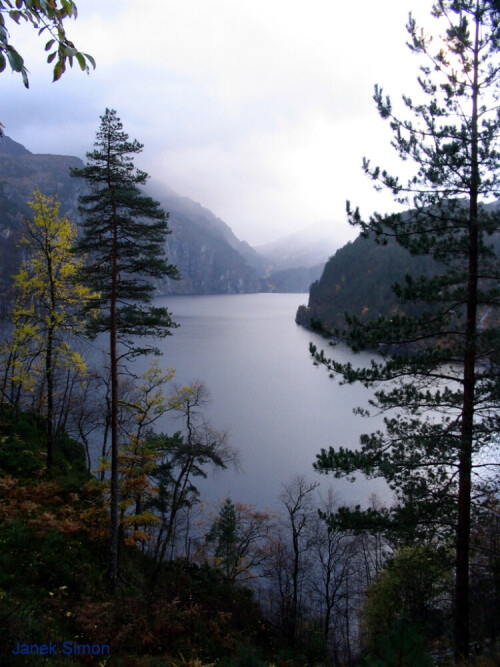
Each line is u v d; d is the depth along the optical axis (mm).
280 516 28953
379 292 111562
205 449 18594
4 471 16344
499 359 8844
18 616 7531
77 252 13625
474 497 9383
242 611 15836
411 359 9609
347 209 9984
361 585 23828
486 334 8875
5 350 19469
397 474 9555
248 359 80062
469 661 7898
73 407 29266
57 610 9555
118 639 9539
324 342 101812
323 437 42312
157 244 13539
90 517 15305
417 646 4711
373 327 9828
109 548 13875
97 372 30688
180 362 73562
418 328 9594
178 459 18281
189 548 26125
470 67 9039
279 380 65312
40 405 23172
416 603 12125
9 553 10648
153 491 17016
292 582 24375
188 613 12758
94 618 9922
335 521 9945
